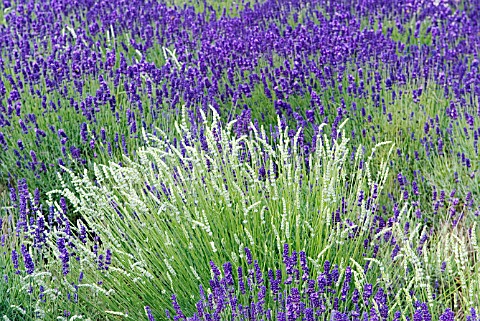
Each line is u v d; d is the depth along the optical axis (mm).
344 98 5172
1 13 8062
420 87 4957
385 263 3221
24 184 3867
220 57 5762
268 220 3277
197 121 4824
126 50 6449
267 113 5215
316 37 6000
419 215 3801
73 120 4930
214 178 3287
